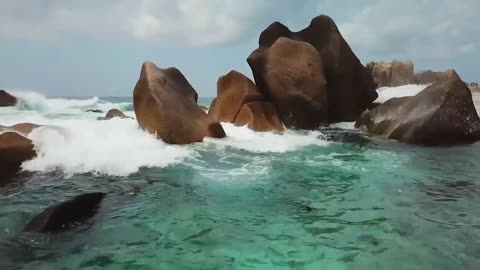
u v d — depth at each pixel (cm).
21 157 738
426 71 2472
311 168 780
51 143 793
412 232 473
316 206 566
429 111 1064
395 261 403
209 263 401
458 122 1041
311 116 1321
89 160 763
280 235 468
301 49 1334
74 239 456
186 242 450
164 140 952
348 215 531
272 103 1314
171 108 975
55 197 588
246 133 1127
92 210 541
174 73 1133
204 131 1023
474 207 561
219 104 1293
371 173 748
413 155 913
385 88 2119
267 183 675
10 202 565
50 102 2288
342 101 1466
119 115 1409
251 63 1411
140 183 664
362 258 410
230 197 603
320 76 1318
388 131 1166
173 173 723
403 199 596
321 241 451
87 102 2698
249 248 434
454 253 419
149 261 406
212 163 800
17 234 465
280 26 1538
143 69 1040
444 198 600
